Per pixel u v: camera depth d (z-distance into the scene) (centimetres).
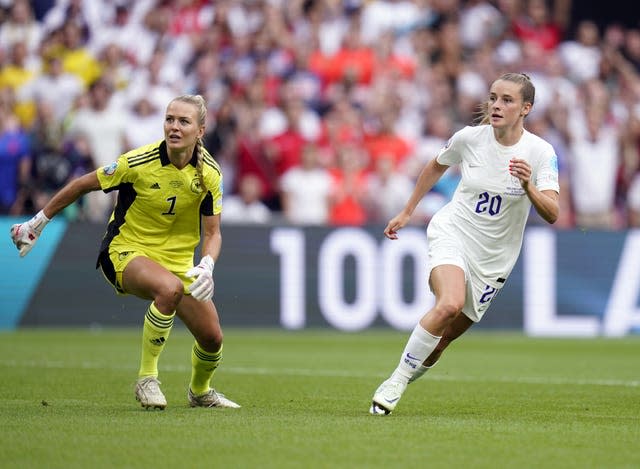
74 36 6881
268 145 6644
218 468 1619
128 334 5394
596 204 6988
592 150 6962
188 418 2206
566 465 1673
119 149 6444
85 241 5750
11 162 6119
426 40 7456
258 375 3519
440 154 2553
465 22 7644
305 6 7419
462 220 2477
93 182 2406
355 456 1731
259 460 1686
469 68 7388
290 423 2138
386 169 6606
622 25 7969
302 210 6456
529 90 2408
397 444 1861
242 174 6606
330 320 5891
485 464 1670
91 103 6438
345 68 7150
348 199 6525
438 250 2448
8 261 5656
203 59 6975
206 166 2416
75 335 5312
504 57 7544
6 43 6856
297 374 3562
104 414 2281
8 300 5659
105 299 5756
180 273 2473
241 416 2270
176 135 2330
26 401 2617
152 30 7081
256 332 5766
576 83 7619
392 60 7250
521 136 2444
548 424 2203
